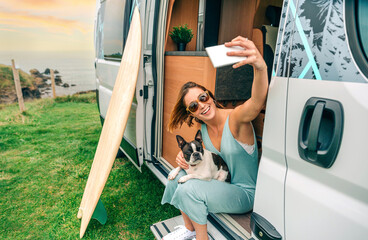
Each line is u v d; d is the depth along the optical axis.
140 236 2.31
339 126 0.91
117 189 3.10
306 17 1.04
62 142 4.73
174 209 2.70
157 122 2.79
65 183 3.26
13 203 2.83
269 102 1.23
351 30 0.90
